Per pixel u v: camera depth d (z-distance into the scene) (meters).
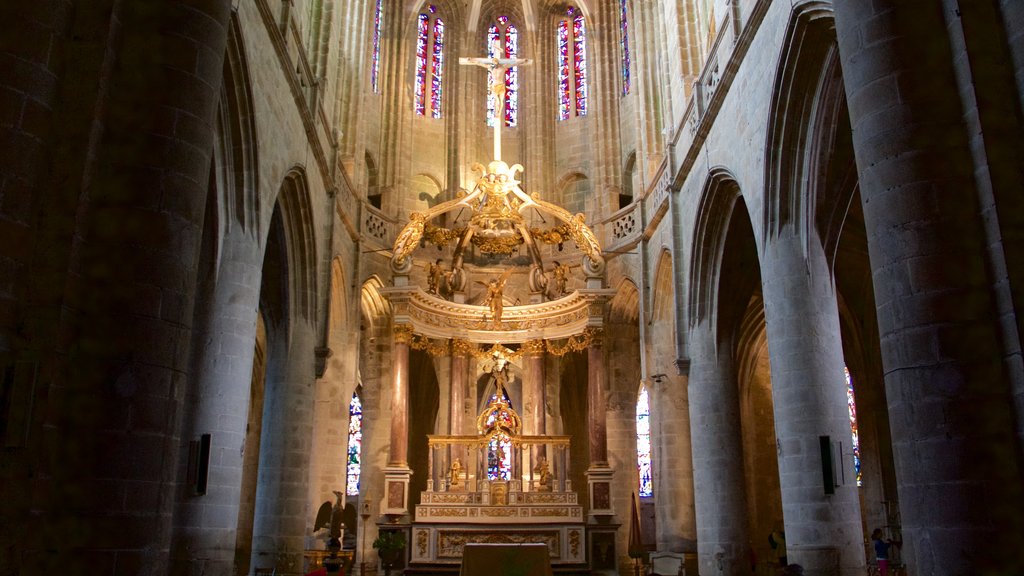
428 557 26.19
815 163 16.92
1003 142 9.19
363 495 29.56
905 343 9.31
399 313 28.59
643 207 29.11
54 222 8.82
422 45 35.75
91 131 9.10
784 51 16.17
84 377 8.85
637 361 31.91
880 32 10.08
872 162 9.94
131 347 9.05
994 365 8.92
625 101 33.53
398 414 28.05
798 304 16.75
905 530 9.27
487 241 30.09
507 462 29.89
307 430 22.36
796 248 17.08
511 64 30.86
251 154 16.59
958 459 8.77
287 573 21.09
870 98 10.05
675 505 25.70
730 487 22.36
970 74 9.41
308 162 21.64
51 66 8.84
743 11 19.62
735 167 19.78
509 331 31.17
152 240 9.38
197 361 16.03
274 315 22.55
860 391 29.62
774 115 16.92
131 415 8.91
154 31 9.91
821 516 15.55
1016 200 9.03
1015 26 9.20
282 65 18.59
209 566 15.16
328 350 23.31
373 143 32.38
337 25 25.52
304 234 22.31
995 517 8.56
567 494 27.75
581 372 34.12
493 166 30.02
